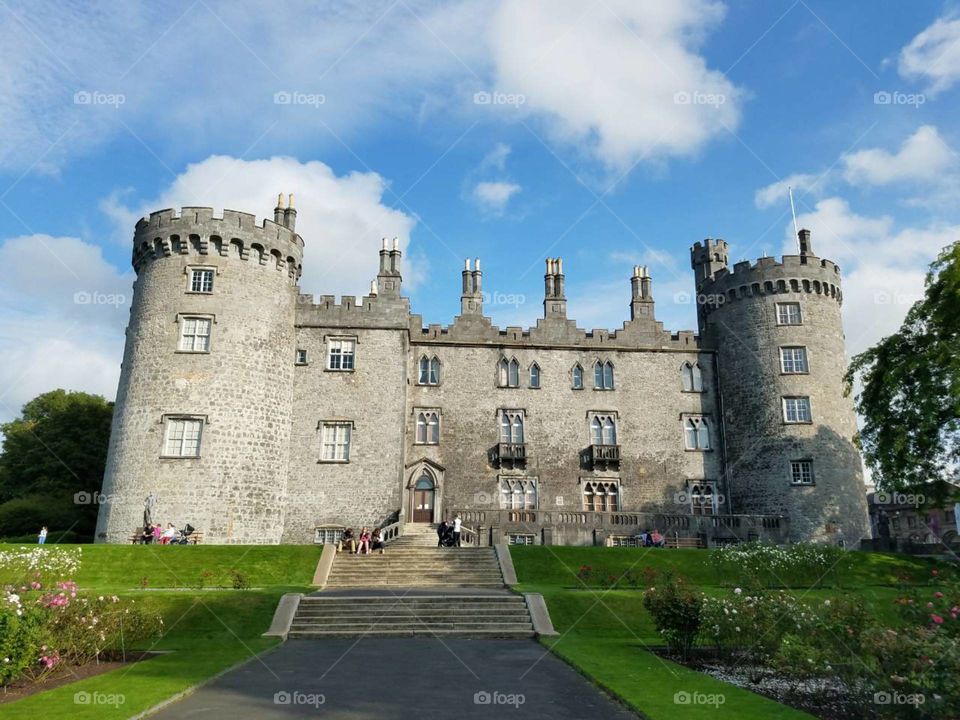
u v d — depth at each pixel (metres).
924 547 36.19
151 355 34.88
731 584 25.36
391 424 38.50
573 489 40.31
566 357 42.31
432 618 20.41
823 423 39.31
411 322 42.03
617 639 18.95
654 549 29.27
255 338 36.31
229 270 36.25
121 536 32.81
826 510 38.06
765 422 39.97
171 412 34.00
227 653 16.48
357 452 37.97
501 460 39.88
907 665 10.38
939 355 30.56
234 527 33.91
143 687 12.62
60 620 14.49
